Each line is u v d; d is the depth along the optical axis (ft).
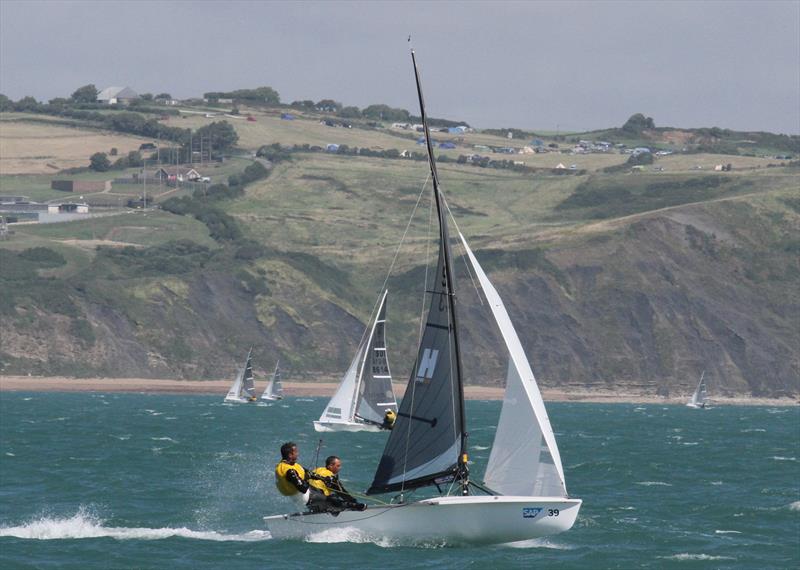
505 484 361.30
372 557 350.43
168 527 424.87
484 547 369.91
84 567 338.95
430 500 355.97
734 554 384.88
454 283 364.99
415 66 374.43
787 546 403.95
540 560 355.97
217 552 362.12
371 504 372.99
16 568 335.47
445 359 363.56
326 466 378.94
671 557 375.04
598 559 365.61
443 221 365.61
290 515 378.53
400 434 369.09
